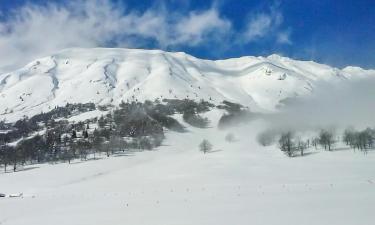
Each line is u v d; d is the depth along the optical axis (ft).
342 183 388.57
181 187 465.47
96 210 304.30
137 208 299.38
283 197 307.78
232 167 646.33
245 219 228.02
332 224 204.85
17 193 540.11
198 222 227.20
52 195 470.39
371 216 217.56
